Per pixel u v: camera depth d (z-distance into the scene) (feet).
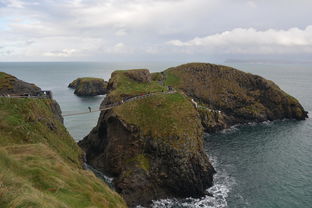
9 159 78.64
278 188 196.34
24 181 67.21
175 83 423.64
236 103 403.75
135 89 292.61
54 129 172.45
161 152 207.00
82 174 106.22
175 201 189.57
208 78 435.94
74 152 171.73
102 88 604.90
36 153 103.76
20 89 236.02
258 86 424.46
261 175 217.36
